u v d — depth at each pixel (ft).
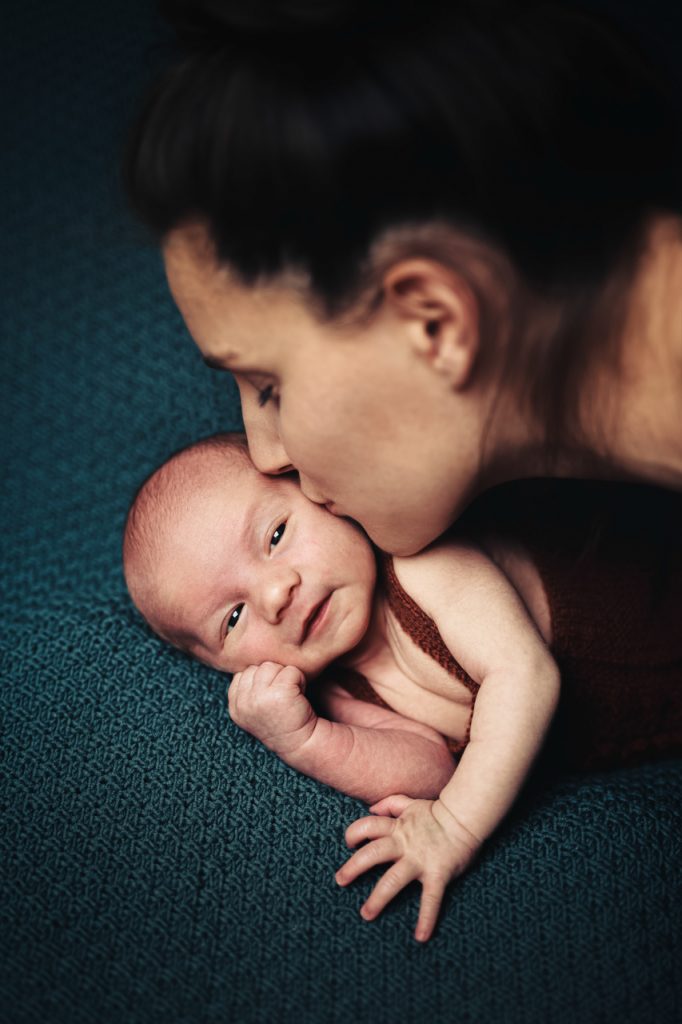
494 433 2.56
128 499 4.33
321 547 3.21
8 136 5.00
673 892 2.91
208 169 2.28
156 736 3.23
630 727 3.32
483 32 2.25
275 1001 2.76
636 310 2.37
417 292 2.31
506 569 3.30
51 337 4.70
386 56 2.22
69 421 4.53
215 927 2.89
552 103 2.25
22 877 3.01
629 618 3.19
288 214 2.27
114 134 4.89
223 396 4.37
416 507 2.70
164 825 3.07
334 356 2.42
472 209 2.28
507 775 2.93
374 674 3.50
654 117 2.37
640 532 3.20
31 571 4.22
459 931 2.85
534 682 3.01
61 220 4.86
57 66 5.05
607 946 2.82
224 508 3.29
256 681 3.18
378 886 2.87
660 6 4.66
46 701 3.34
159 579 3.35
